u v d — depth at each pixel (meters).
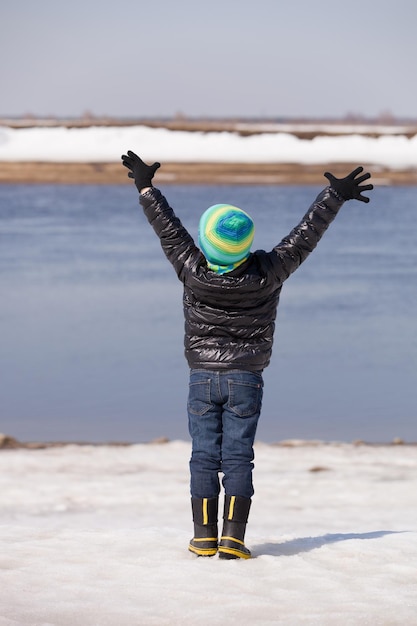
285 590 10.17
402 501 21.83
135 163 12.27
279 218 129.25
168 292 69.12
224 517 11.82
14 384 40.66
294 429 33.47
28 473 25.00
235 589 10.23
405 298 65.94
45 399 37.88
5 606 9.55
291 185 196.00
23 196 172.62
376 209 148.12
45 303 64.25
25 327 55.31
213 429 11.96
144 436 32.16
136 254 91.81
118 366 44.75
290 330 54.53
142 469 25.95
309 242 11.91
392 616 9.20
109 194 179.25
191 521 19.20
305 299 65.50
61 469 25.75
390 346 50.06
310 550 12.23
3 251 94.62
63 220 131.62
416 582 10.58
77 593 10.09
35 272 79.56
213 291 11.62
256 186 192.75
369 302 64.25
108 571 11.01
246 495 11.75
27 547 12.23
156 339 51.88
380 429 33.41
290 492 23.00
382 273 78.56
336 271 79.62
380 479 24.67
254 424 11.88
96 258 88.69
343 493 22.78
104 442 31.08
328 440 31.78
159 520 19.23
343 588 10.26
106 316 59.19
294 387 40.81
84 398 38.25
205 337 11.85
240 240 11.35
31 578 10.67
